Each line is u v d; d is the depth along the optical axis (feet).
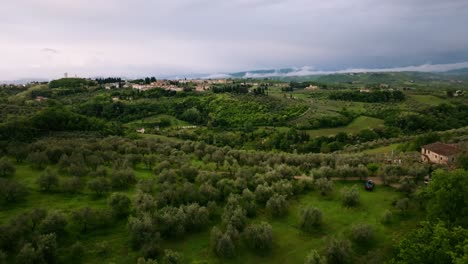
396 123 460.96
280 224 163.84
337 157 260.83
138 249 138.72
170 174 206.90
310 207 163.73
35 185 191.52
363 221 163.84
